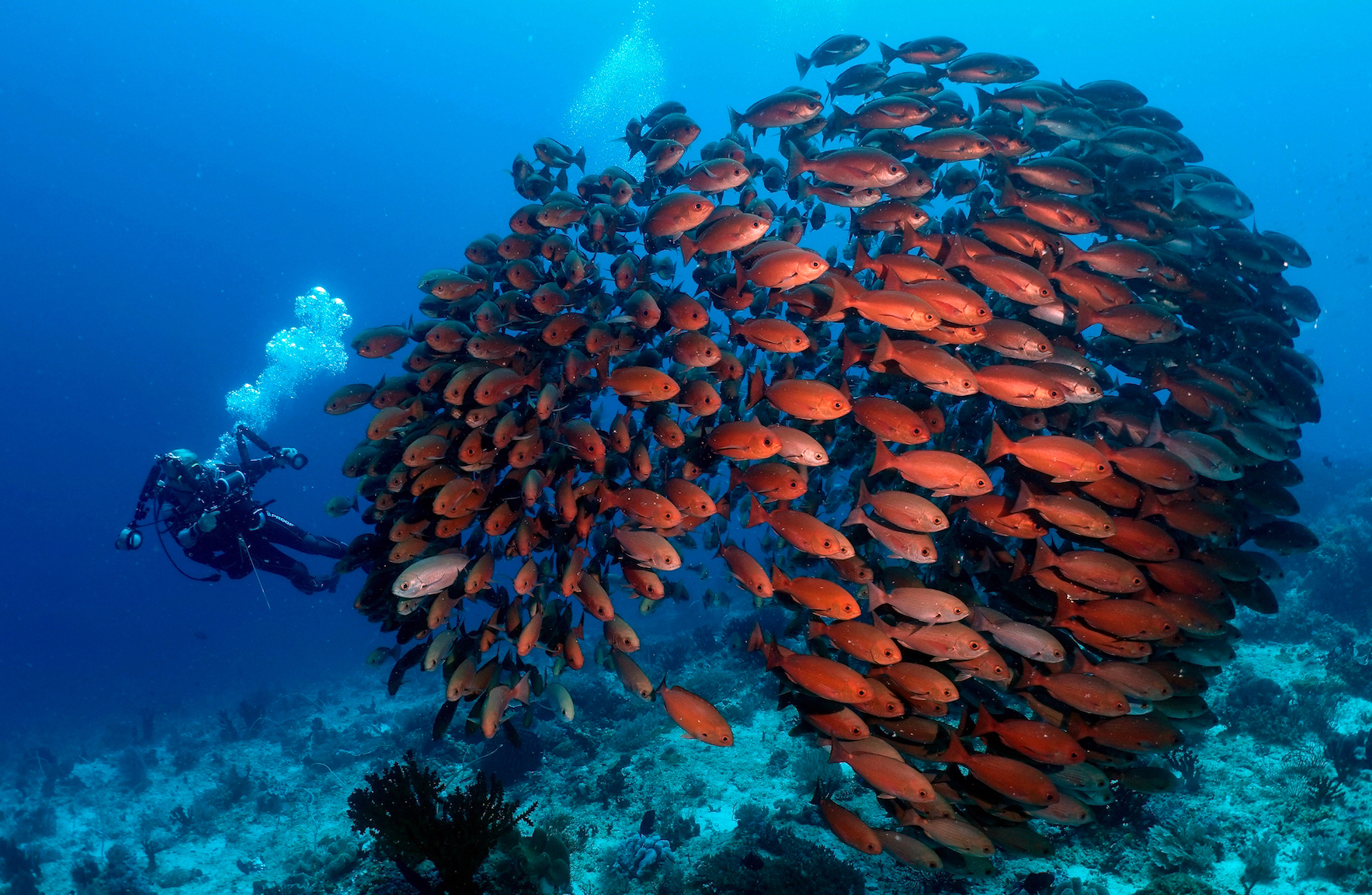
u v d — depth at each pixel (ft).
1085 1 278.05
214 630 151.74
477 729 18.03
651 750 35.73
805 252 15.55
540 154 21.86
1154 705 17.67
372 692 68.69
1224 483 19.83
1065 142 22.34
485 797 18.45
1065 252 18.54
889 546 15.61
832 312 16.81
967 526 18.17
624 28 307.17
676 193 17.65
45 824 47.52
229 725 61.05
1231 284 20.75
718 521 19.39
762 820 27.17
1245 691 33.04
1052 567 16.48
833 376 19.45
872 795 27.94
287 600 178.29
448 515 17.04
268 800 44.19
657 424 17.22
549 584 18.45
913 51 21.81
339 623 131.34
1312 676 35.14
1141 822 24.58
